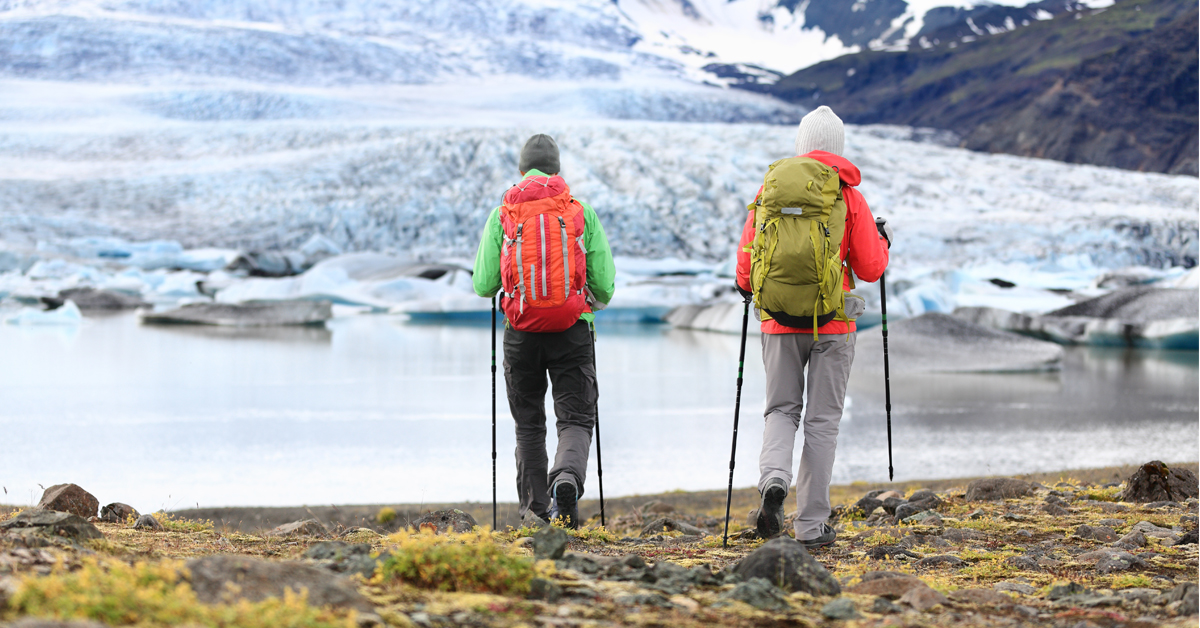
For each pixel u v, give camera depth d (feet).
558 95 594.65
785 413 15.29
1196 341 126.82
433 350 111.34
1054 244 253.65
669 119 604.49
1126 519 18.76
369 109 490.90
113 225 248.93
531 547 13.01
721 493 42.29
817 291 13.96
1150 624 9.50
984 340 110.52
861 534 17.42
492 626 8.16
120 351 106.22
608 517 35.78
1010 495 23.39
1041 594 11.42
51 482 42.39
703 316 157.58
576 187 276.82
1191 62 559.38
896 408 74.28
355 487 43.19
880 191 310.86
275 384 80.64
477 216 267.80
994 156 376.48
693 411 69.92
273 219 262.06
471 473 46.85
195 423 60.34
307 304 151.94
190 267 221.05
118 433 56.18
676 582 10.59
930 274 177.37
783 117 645.51
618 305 172.45
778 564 10.52
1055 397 81.61
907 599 10.25
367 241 258.37
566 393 18.13
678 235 262.47
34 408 65.57
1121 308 144.66
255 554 12.17
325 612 7.48
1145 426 65.41
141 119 431.84
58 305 160.04
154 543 12.77
